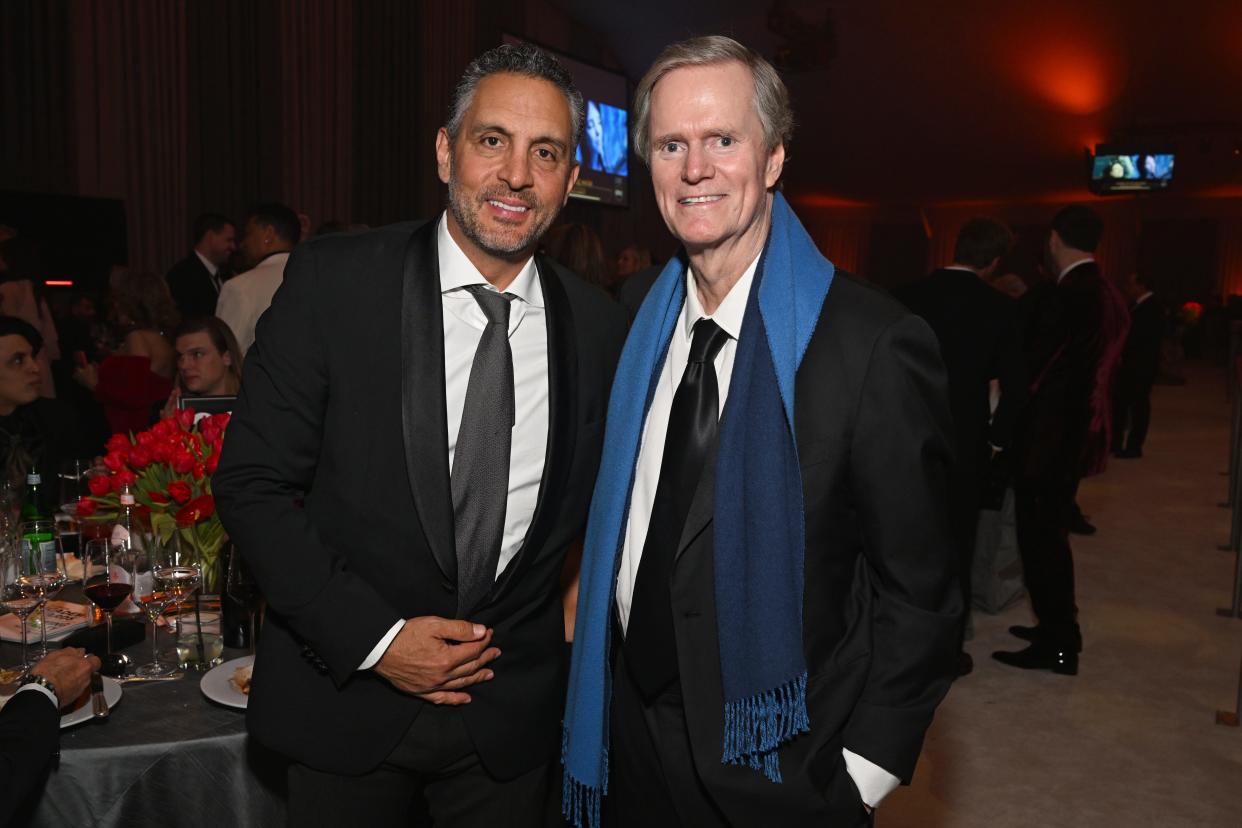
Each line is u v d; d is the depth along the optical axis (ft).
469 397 4.34
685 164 4.06
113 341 14.12
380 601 4.08
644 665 4.32
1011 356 9.87
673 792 4.29
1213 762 8.97
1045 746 9.27
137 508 5.72
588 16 39.68
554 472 4.49
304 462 4.25
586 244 12.41
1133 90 43.83
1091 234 10.82
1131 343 25.29
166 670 5.24
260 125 24.54
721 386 4.30
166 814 4.52
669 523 4.25
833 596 4.07
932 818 7.92
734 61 4.05
